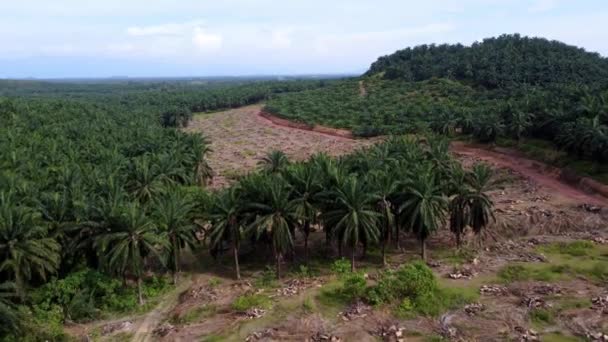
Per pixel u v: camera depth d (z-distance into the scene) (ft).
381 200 202.18
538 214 248.73
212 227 202.59
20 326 148.56
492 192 300.81
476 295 168.45
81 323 166.40
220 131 629.10
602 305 154.81
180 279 202.49
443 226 231.30
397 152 288.30
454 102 550.36
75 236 183.32
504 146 395.14
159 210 189.06
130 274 200.95
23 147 330.54
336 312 161.79
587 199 277.23
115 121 512.22
